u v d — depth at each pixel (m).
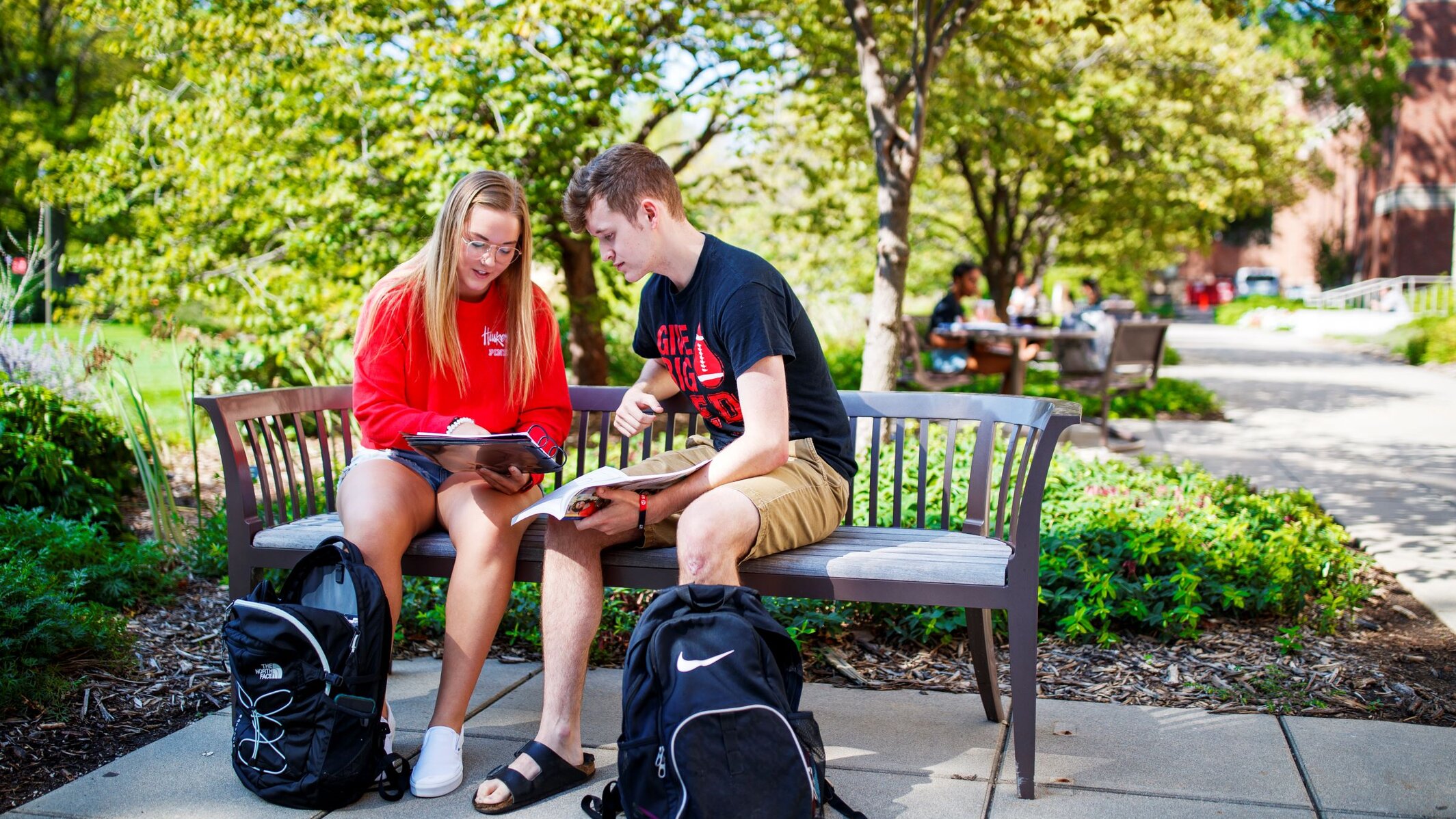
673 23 7.63
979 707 3.01
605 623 3.61
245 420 2.85
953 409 2.96
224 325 8.38
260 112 7.33
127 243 7.79
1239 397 11.07
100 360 4.93
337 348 7.92
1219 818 2.29
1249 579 3.80
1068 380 7.83
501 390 2.89
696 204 9.94
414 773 2.44
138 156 7.88
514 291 2.85
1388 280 27.31
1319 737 2.74
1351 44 5.80
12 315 6.42
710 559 2.32
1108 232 15.51
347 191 6.81
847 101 8.77
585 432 3.28
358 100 7.09
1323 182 16.25
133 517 5.23
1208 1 5.80
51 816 2.32
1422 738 2.72
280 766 2.33
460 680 2.51
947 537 2.72
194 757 2.64
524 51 6.67
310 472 3.14
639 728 2.12
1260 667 3.27
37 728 2.78
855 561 2.46
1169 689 3.12
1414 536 4.94
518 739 2.76
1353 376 13.62
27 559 3.58
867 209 13.71
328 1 7.10
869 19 6.05
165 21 7.33
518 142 6.60
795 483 2.54
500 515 2.58
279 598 2.44
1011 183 13.78
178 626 3.63
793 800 2.03
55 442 5.13
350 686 2.31
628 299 9.26
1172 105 11.91
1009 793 2.43
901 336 6.18
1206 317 38.22
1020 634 2.38
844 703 3.04
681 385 2.75
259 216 7.47
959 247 18.08
